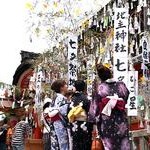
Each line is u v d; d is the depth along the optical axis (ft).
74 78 49.01
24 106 77.20
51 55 57.93
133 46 44.37
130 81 38.14
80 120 32.91
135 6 44.45
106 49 47.24
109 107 28.78
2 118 66.69
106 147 28.99
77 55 52.13
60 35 55.42
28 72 89.04
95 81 46.03
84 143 32.96
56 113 35.27
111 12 47.60
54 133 35.58
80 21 54.39
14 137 52.44
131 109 37.73
